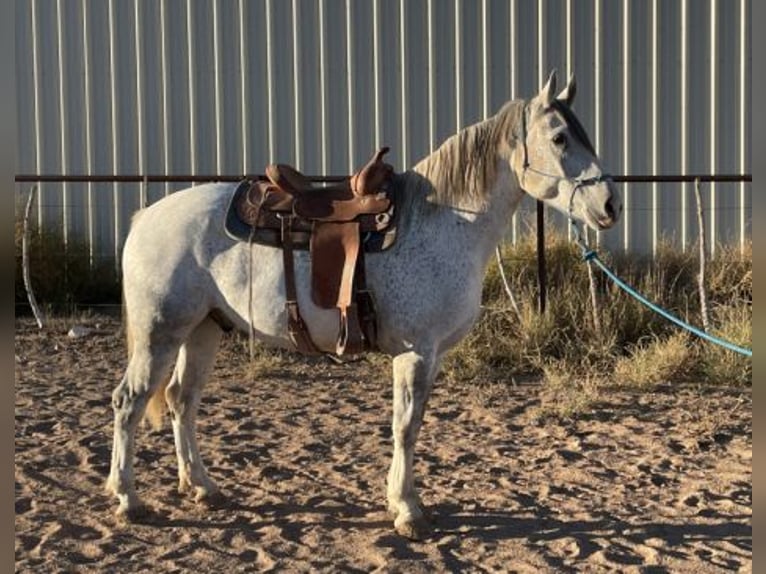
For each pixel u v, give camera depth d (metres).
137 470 5.66
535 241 9.96
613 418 6.78
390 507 4.85
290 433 6.48
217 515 4.95
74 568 4.28
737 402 7.16
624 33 11.55
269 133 11.93
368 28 11.77
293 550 4.48
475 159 4.59
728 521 4.84
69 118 12.04
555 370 7.91
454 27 11.69
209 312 4.82
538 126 4.52
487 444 6.21
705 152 11.58
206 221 4.71
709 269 10.00
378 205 4.57
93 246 11.93
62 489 5.34
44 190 11.93
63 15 11.93
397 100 11.81
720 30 11.45
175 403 5.08
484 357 8.24
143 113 11.99
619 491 5.32
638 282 9.65
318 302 4.51
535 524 4.82
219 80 11.91
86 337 9.50
